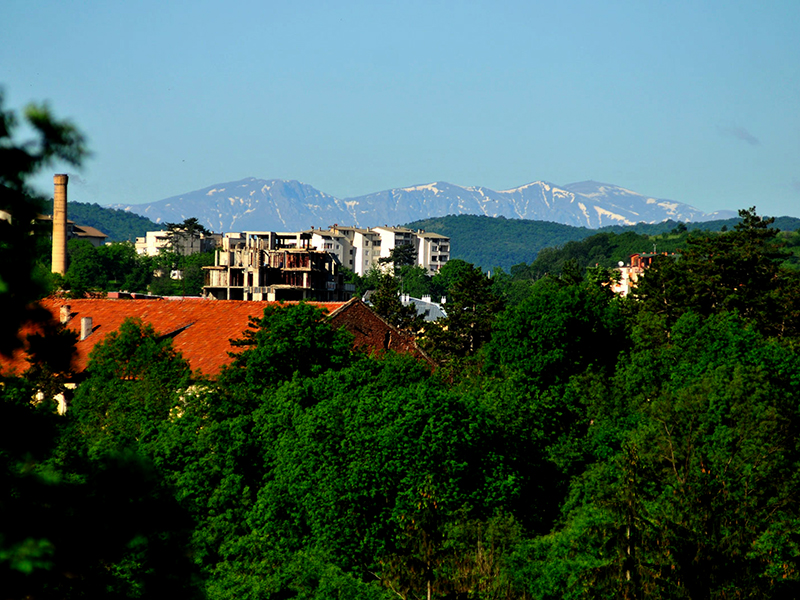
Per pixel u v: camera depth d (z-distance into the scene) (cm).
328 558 5788
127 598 1992
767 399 6950
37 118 1465
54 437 1836
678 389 7781
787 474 5966
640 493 5772
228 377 7731
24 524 1723
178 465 6700
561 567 5122
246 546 5919
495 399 7331
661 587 4672
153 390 7500
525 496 6569
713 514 5047
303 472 6138
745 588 4628
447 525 5600
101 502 1906
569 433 7819
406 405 6219
